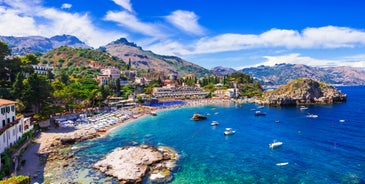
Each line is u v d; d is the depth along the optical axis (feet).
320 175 184.03
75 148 248.52
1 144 189.16
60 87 492.13
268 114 508.94
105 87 629.10
